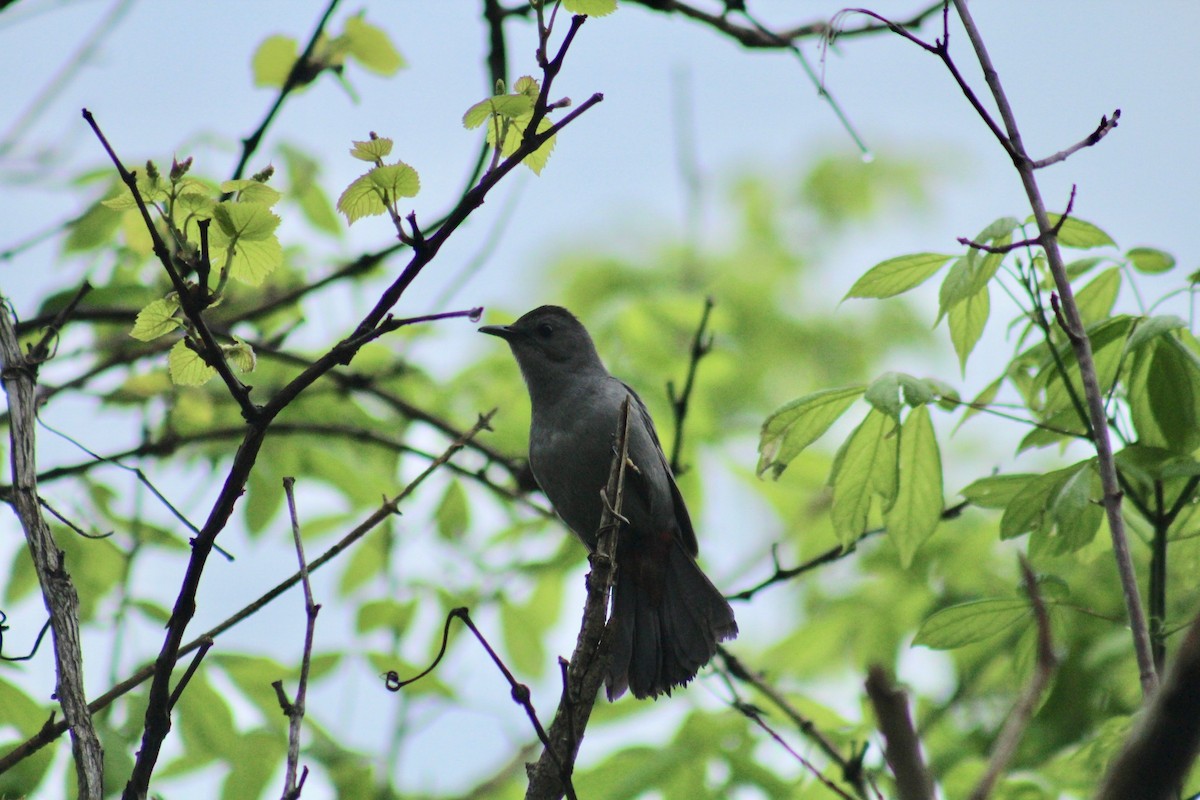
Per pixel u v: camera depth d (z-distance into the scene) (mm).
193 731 8375
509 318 12906
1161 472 7102
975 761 9789
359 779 9938
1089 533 7488
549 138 5879
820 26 10812
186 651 6766
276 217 5594
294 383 5613
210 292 5457
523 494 12117
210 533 5645
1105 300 8266
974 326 7996
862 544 13164
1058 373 7734
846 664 12523
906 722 3180
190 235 5703
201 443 11469
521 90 5867
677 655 9914
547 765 6246
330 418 12227
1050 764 8977
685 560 10281
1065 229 7805
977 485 7898
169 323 5809
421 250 5676
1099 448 6289
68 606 6086
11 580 9477
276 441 11422
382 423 12492
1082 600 11234
